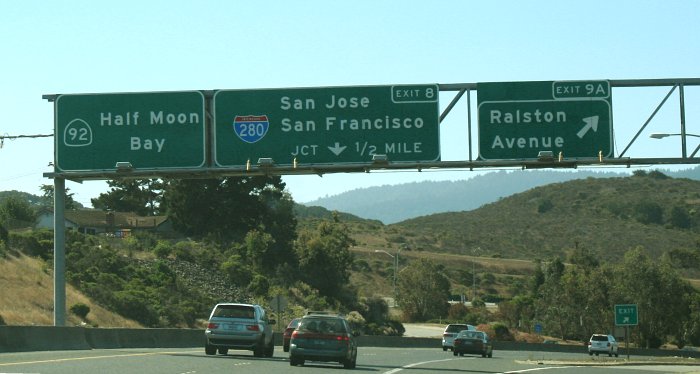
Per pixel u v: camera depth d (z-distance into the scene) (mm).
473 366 34281
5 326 28500
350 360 28281
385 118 32188
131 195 109562
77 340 32719
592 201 191500
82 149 33000
